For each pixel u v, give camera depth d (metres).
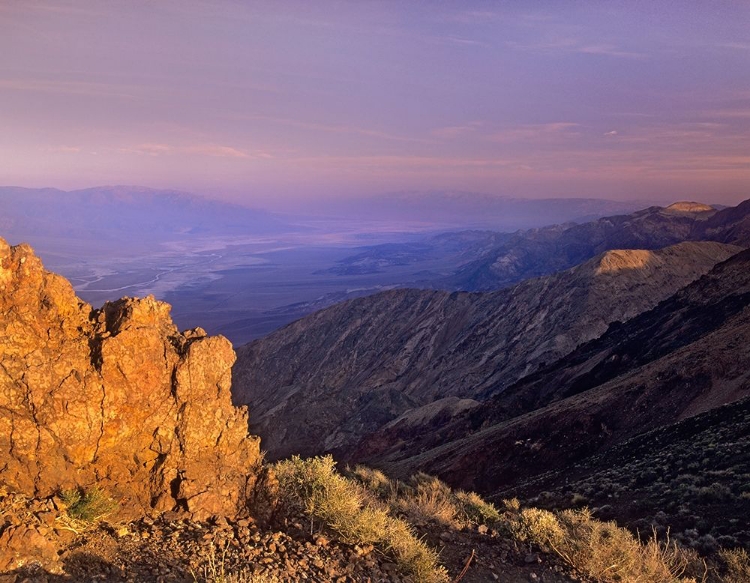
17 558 4.70
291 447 82.75
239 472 7.24
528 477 35.16
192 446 6.74
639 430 34.53
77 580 4.77
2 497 5.36
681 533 14.26
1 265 5.98
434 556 7.65
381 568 6.87
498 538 9.39
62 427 5.89
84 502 5.71
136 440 6.48
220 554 5.81
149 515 6.32
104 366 6.16
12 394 5.74
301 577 5.88
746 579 10.44
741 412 24.56
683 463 20.36
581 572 8.55
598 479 22.50
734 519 14.06
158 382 6.60
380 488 12.99
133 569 5.17
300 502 8.20
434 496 11.44
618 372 56.97
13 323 5.87
